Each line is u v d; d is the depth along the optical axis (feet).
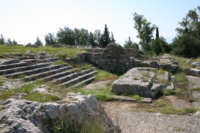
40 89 13.88
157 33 130.82
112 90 23.36
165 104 18.71
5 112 8.17
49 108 9.42
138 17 130.00
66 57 38.27
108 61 42.39
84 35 199.72
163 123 13.42
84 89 25.08
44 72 26.17
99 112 12.16
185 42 91.35
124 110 16.83
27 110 8.84
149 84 22.89
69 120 9.57
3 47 40.73
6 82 15.60
